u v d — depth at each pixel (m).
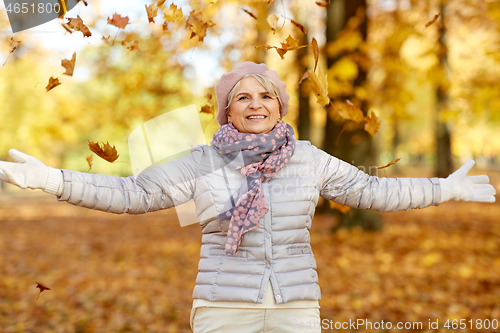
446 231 9.20
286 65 8.38
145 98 9.63
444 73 6.63
